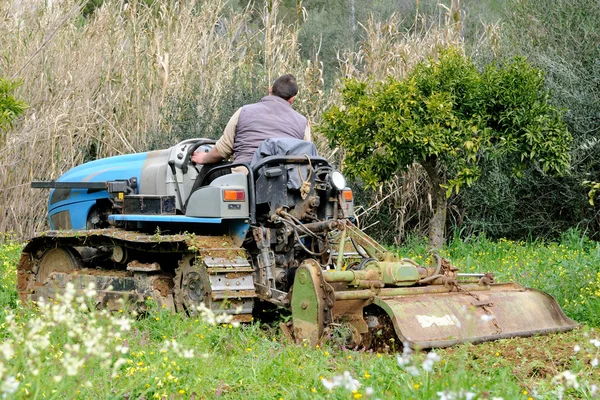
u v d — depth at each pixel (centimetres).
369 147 1622
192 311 1047
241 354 870
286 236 1038
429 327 905
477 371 785
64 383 638
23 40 1866
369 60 1922
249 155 1093
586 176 1841
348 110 1634
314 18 3169
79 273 1199
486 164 1883
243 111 1110
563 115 1864
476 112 1608
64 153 1828
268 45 1902
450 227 1952
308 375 774
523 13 2102
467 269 1482
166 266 1181
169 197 1123
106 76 1884
